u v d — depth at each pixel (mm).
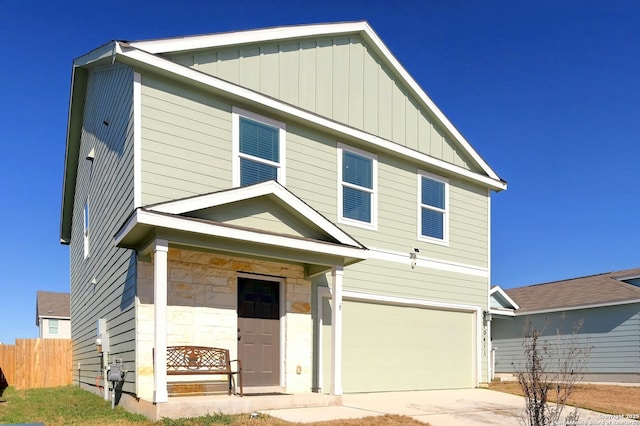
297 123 11172
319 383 10594
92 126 13219
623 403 11438
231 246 8461
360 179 12273
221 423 7117
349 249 9594
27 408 9820
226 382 9156
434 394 11984
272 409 8359
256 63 10625
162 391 7340
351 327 11664
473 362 14156
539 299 21438
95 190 12844
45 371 16359
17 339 16188
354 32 12578
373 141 12367
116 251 9992
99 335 10445
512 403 10938
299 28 11344
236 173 9891
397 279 12602
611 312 18359
